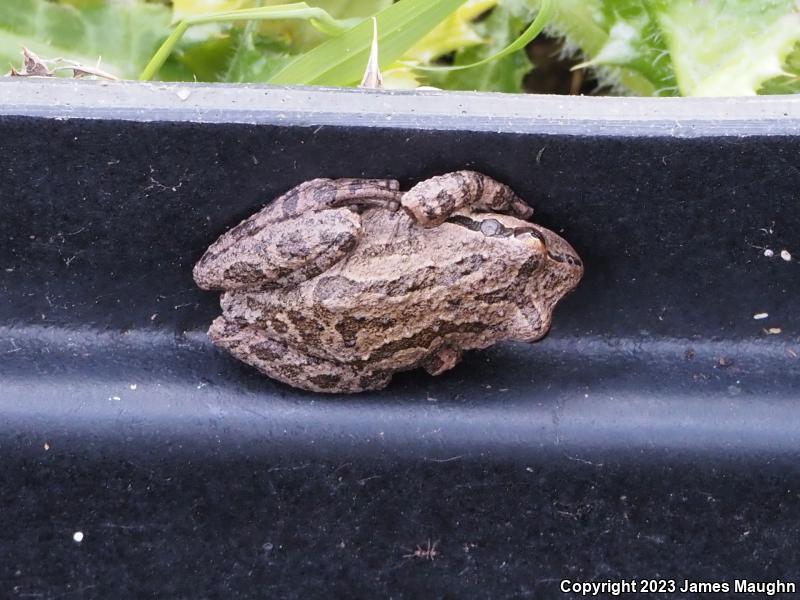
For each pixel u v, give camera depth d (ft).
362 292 0.75
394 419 0.78
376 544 0.78
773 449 0.78
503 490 0.78
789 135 0.73
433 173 0.75
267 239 0.75
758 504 0.78
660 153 0.74
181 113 0.73
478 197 0.75
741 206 0.75
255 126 0.73
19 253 0.77
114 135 0.73
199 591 0.77
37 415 0.78
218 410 0.78
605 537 0.78
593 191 0.75
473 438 0.78
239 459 0.78
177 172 0.75
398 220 0.76
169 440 0.78
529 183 0.75
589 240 0.77
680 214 0.76
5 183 0.75
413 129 0.73
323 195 0.74
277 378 0.77
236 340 0.76
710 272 0.77
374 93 0.74
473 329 0.77
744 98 0.74
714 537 0.78
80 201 0.75
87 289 0.78
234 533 0.78
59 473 0.78
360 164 0.75
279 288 0.76
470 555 0.78
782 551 0.78
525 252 0.75
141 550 0.77
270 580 0.78
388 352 0.76
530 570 0.78
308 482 0.78
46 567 0.77
